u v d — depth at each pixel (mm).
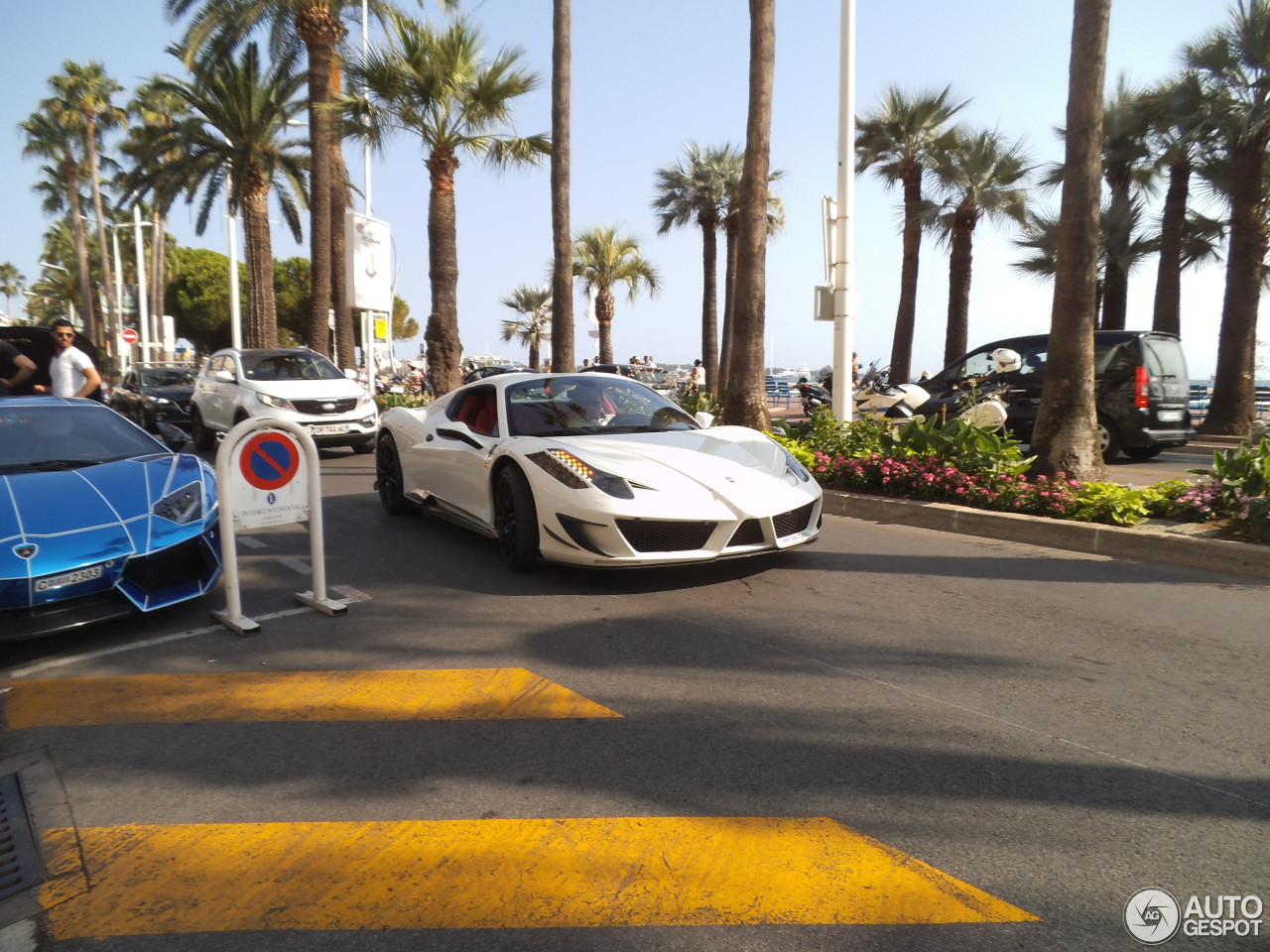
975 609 4613
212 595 5082
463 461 5992
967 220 22797
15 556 3898
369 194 23641
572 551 4891
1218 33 14930
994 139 22281
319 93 19047
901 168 22906
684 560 4758
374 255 18594
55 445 5113
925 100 22234
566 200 14922
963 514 6727
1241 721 3184
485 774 2855
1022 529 6367
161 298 46844
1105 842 2406
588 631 4305
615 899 2176
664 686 3580
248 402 11797
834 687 3547
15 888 2293
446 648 4105
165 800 2732
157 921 2135
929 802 2629
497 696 3504
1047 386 7164
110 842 2498
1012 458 7148
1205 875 2252
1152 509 6449
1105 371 10664
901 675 3670
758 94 9969
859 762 2900
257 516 4531
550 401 6059
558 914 2121
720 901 2160
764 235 10148
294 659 3988
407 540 6512
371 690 3590
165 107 29016
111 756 3047
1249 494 5922
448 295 17016
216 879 2307
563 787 2756
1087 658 3854
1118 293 21031
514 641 4184
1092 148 6910
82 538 4113
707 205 27203
